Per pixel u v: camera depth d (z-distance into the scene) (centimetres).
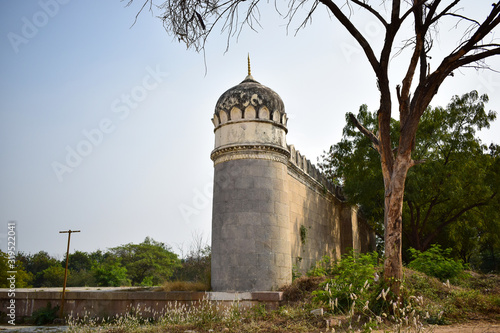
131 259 6197
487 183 2175
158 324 987
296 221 1656
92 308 1335
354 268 1020
